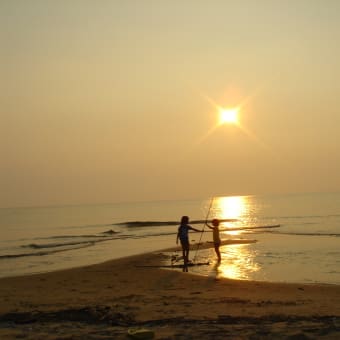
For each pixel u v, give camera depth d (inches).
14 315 399.2
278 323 346.6
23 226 3083.2
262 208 4837.6
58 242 1642.5
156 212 5064.0
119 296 517.0
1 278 741.3
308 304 452.4
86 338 311.6
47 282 679.1
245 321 358.9
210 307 430.9
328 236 1409.9
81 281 681.0
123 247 1358.3
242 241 1301.7
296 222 2338.8
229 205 6501.0
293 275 712.4
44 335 325.4
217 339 299.9
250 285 608.1
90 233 2145.7
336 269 766.5
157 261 904.3
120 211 5989.2
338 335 299.1
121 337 310.7
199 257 959.0
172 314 393.1
